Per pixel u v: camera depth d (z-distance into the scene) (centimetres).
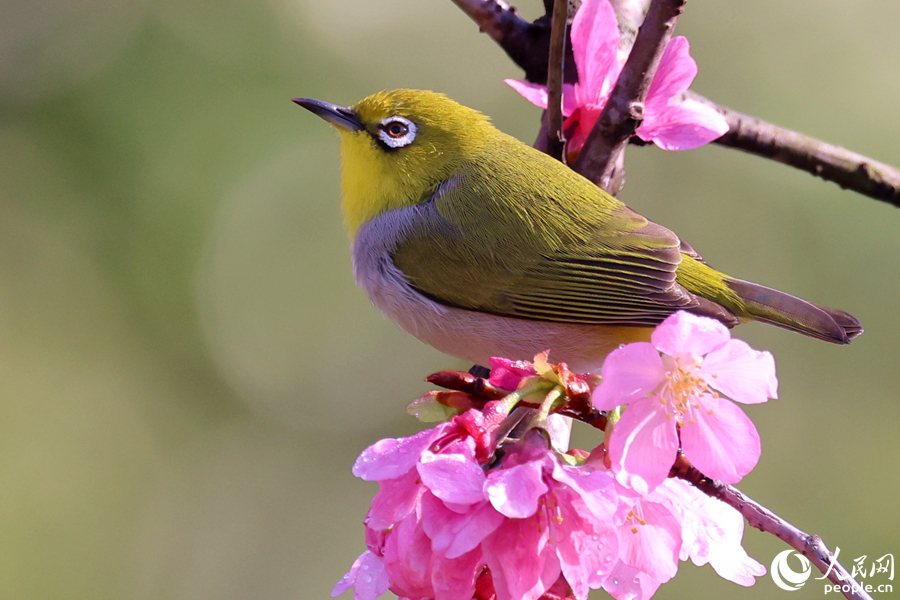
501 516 355
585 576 363
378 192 699
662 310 626
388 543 379
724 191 1424
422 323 679
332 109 709
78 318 1382
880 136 1425
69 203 1352
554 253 641
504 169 670
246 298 1439
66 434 1382
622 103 587
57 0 1364
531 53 663
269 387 1466
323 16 1506
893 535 1235
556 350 652
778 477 1271
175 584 1360
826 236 1367
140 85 1366
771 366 367
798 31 1470
